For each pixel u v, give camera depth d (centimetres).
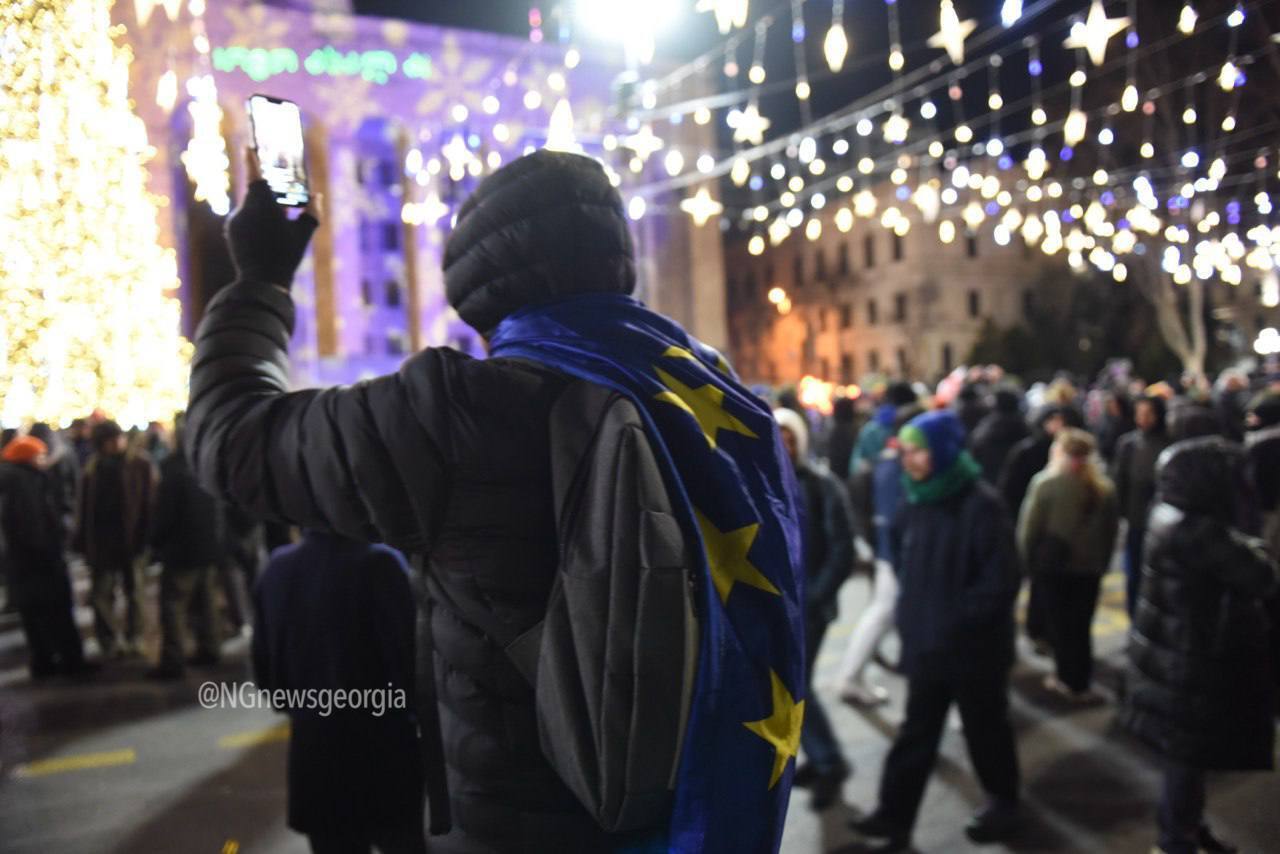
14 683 701
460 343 2900
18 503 691
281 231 145
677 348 135
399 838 300
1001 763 402
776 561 124
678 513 115
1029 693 607
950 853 396
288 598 303
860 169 1284
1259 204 930
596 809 110
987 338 3791
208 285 1919
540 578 120
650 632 108
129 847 423
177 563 699
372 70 2594
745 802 111
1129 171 1546
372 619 297
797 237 4812
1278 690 487
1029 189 1555
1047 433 745
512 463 120
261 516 127
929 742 399
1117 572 985
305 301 2698
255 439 124
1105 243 2028
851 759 503
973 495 391
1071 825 419
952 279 4147
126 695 661
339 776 296
